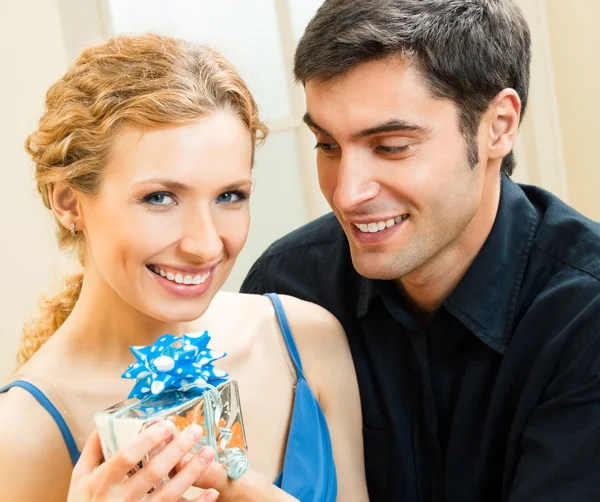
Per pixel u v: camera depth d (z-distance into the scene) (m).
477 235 1.21
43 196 1.01
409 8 1.04
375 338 1.30
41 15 1.90
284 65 2.22
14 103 1.96
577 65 2.41
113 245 0.92
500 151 1.17
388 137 1.06
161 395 0.82
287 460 1.09
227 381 0.86
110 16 1.97
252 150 1.00
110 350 1.03
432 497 1.30
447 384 1.27
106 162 0.90
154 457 0.76
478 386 1.24
